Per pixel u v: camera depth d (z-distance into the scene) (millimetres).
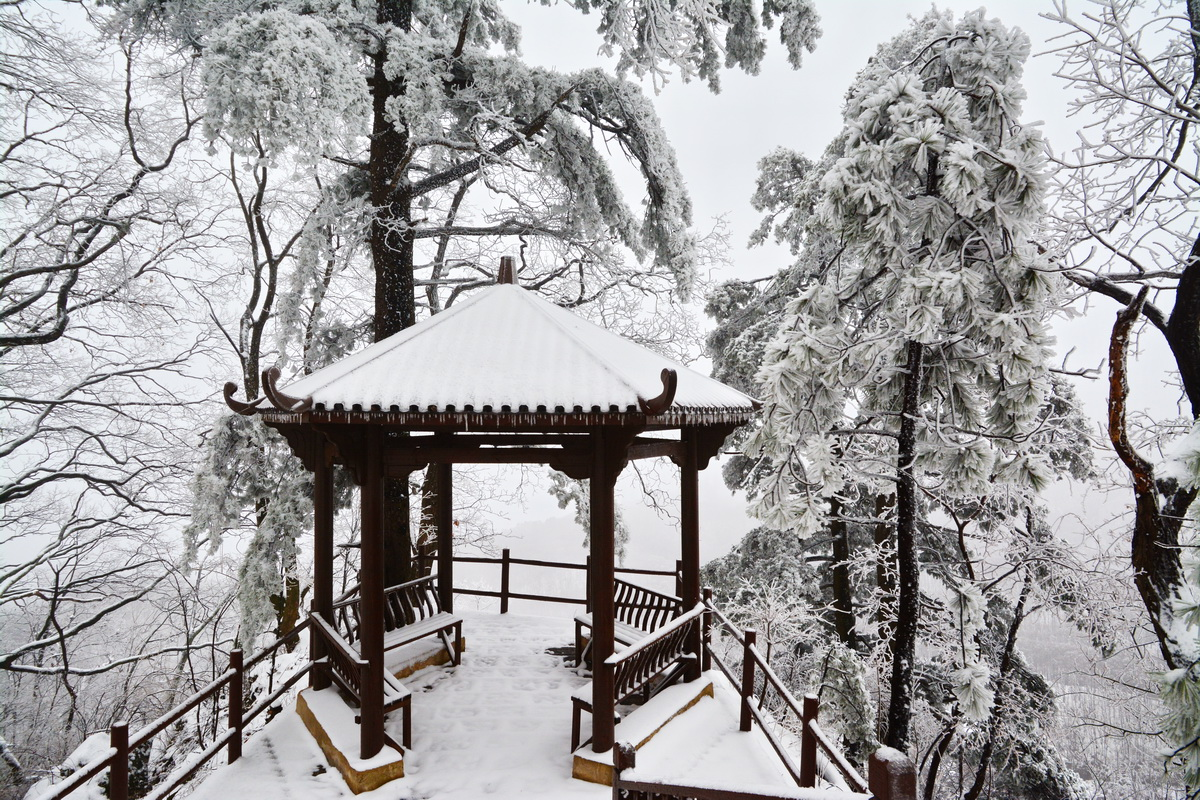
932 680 11258
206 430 12977
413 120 8016
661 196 9844
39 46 11281
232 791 4871
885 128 5281
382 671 5105
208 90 6570
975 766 12891
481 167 9203
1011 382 4984
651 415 4730
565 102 9492
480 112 9078
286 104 6496
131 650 14828
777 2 9336
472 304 6312
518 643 8133
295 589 12250
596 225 10594
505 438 5855
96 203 11930
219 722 10984
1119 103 6809
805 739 4469
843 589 12609
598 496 5176
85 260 11289
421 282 10555
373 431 5125
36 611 13883
